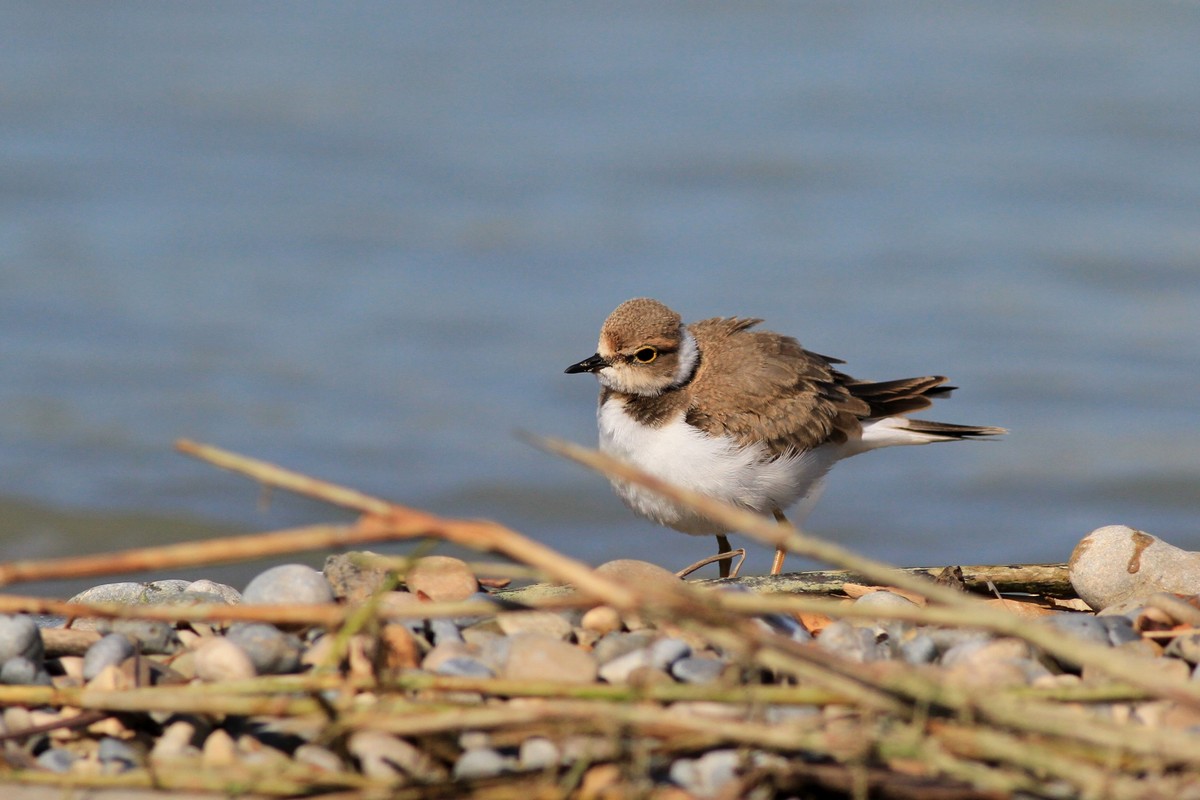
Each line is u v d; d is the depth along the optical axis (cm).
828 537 2247
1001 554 2156
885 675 667
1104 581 968
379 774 687
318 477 2370
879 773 647
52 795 674
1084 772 607
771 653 663
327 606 820
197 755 714
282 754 719
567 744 692
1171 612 844
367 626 755
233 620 816
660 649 783
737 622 662
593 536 2220
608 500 2369
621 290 3177
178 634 880
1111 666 629
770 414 1280
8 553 2019
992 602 960
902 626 888
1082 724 625
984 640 838
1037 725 627
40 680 774
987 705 635
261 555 673
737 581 1016
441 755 697
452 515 2267
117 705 712
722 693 676
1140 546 970
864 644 813
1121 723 664
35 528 2122
